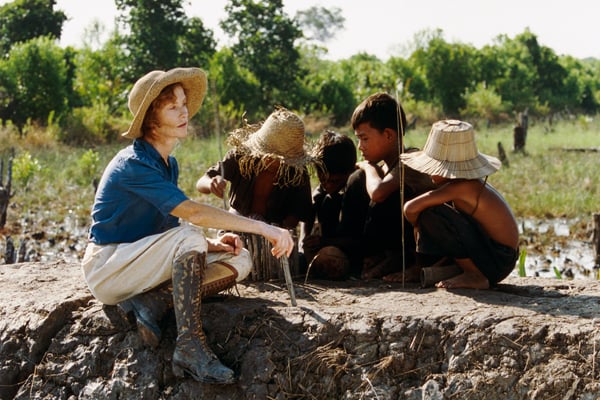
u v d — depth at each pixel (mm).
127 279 4117
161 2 29016
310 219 5168
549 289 4699
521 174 15664
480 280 4594
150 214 4176
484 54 41594
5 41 36438
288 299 4465
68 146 21938
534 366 3812
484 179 4824
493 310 4086
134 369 4168
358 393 3961
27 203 13086
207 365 3906
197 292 3961
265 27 31469
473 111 36031
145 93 4090
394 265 5031
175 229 4051
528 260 9391
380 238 5031
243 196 5059
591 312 4074
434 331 3988
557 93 49625
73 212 12594
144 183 4043
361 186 5117
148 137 4172
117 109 26719
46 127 23906
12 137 21484
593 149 19703
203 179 4949
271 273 4906
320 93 31828
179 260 3953
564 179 15031
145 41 28906
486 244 4520
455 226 4477
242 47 31438
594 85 57344
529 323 3914
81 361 4277
